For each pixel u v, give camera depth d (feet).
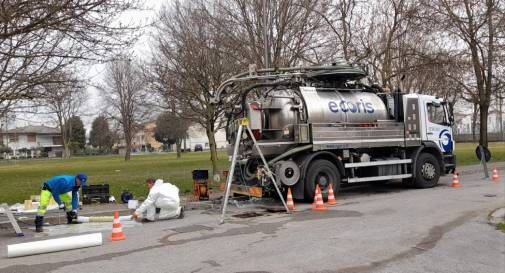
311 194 42.96
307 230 29.78
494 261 21.86
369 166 47.39
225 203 35.55
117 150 333.21
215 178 49.52
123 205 45.21
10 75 39.19
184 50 59.26
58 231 33.24
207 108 62.28
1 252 27.02
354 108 46.39
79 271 22.13
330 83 47.50
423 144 50.70
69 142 261.65
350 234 27.96
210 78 60.44
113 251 26.09
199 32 59.36
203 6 60.13
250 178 43.62
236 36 59.16
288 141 43.65
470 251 23.61
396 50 77.36
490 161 86.99
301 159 43.60
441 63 76.84
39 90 41.52
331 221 32.73
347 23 68.49
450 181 56.95
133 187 57.67
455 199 40.93
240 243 26.76
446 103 53.72
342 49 66.95
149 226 33.94
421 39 78.79
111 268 22.41
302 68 44.88
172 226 33.50
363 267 21.17
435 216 33.01
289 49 59.31
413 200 41.32
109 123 323.57
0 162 238.89
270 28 56.65
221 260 23.07
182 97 63.26
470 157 94.58
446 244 24.99
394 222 31.30
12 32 33.01
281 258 22.99
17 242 30.07
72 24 34.71
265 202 44.50
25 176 95.71
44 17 32.71
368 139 46.52
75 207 36.24
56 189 34.76
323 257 22.91
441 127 52.75
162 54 70.13
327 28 63.21
